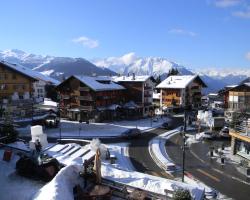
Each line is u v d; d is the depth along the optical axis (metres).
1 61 73.81
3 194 21.11
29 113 69.00
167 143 51.03
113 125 67.31
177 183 24.88
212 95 121.06
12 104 67.12
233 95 69.56
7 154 28.25
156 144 49.44
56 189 19.64
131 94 86.88
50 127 61.25
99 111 73.62
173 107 94.19
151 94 90.12
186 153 44.31
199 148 47.62
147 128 64.56
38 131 35.12
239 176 34.03
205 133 55.47
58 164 26.09
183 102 96.88
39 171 24.06
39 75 109.75
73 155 33.41
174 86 97.00
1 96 72.50
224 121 63.84
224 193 29.12
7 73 72.62
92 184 23.17
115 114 78.81
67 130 59.47
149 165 37.91
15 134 35.75
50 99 101.00
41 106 76.75
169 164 36.28
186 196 20.11
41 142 34.47
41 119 63.72
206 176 33.88
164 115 87.12
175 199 20.14
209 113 70.00
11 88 73.12
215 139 54.53
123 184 23.52
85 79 75.06
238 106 68.25
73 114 75.62
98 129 61.56
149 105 88.56
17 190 21.67
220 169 36.53
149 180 24.80
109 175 25.64
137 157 41.50
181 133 59.12
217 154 43.53
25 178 23.97
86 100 74.00
